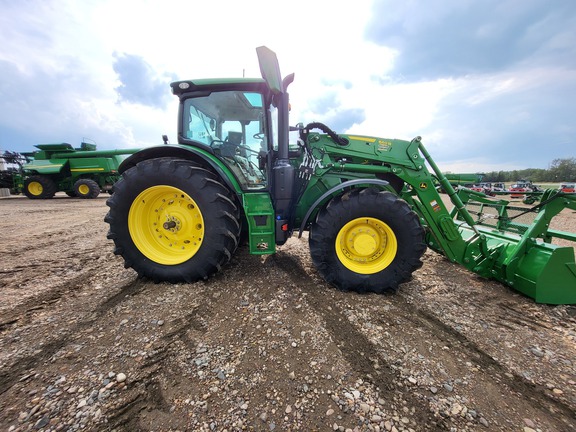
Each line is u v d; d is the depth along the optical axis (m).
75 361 1.68
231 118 3.25
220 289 2.64
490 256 2.91
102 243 4.36
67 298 2.46
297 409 1.38
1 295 2.51
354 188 2.80
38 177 11.95
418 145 3.02
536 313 2.38
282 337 1.93
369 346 1.88
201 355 1.74
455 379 1.61
